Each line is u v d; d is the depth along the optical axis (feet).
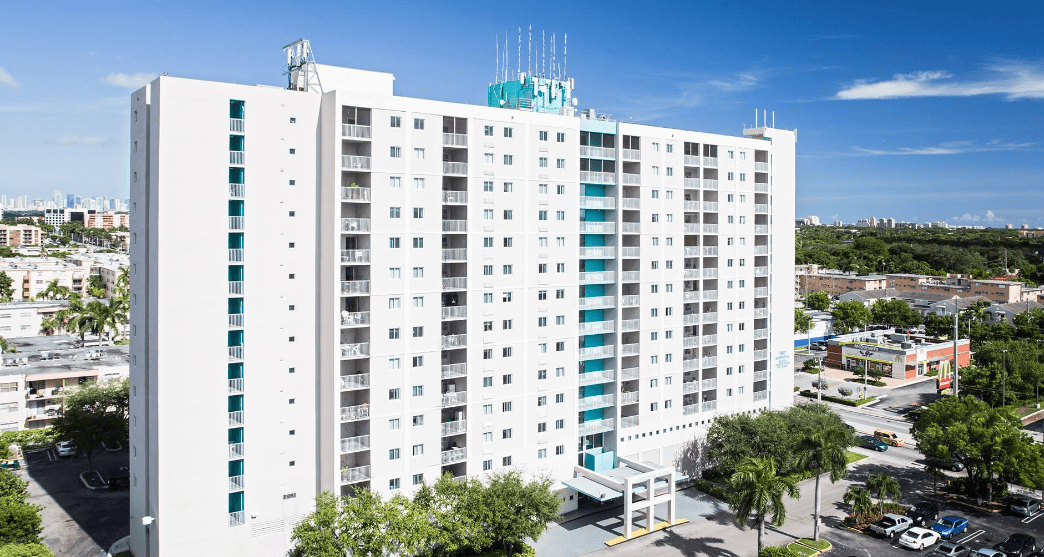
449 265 257.14
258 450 222.28
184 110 204.95
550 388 273.75
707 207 315.99
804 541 254.27
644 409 299.79
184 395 208.74
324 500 211.82
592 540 254.27
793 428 309.22
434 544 218.59
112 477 297.12
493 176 255.29
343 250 226.38
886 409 438.81
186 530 211.00
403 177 234.79
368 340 230.89
